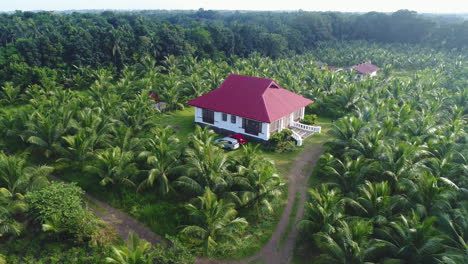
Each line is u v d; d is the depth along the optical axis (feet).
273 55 404.57
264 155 124.47
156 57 300.81
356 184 87.04
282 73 262.26
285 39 430.20
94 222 79.36
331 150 117.50
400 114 142.61
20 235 76.18
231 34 378.94
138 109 136.05
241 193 84.84
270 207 81.92
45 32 332.39
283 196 97.25
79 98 170.09
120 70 267.80
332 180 95.61
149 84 199.82
